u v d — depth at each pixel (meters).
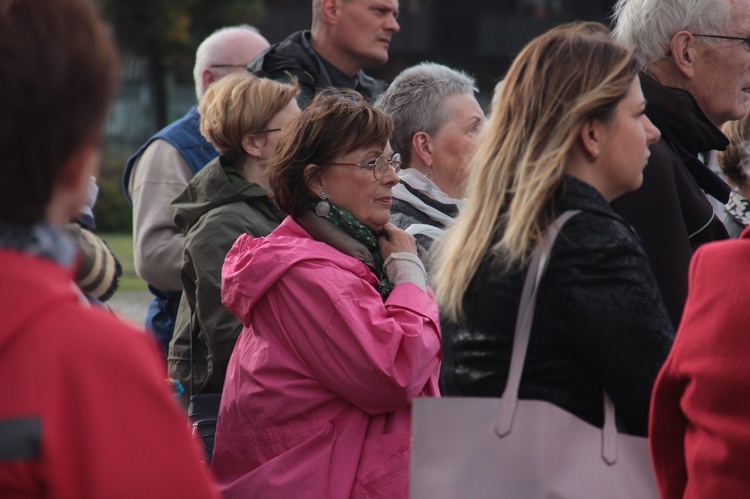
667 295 10.17
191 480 4.64
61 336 4.46
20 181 4.58
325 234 10.53
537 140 7.74
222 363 12.18
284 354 10.13
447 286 8.02
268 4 128.25
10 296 4.45
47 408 4.35
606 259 7.29
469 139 13.43
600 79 7.78
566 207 7.52
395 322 9.89
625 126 7.83
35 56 4.55
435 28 137.62
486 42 138.38
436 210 13.16
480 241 7.86
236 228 12.62
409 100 13.64
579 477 7.10
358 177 10.65
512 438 7.23
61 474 4.37
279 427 10.09
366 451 9.98
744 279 6.27
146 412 4.56
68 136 4.66
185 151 16.83
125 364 4.55
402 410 10.28
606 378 7.26
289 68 18.41
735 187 15.06
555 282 7.34
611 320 7.17
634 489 7.12
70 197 4.86
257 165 13.38
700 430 6.41
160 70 108.81
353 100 11.03
